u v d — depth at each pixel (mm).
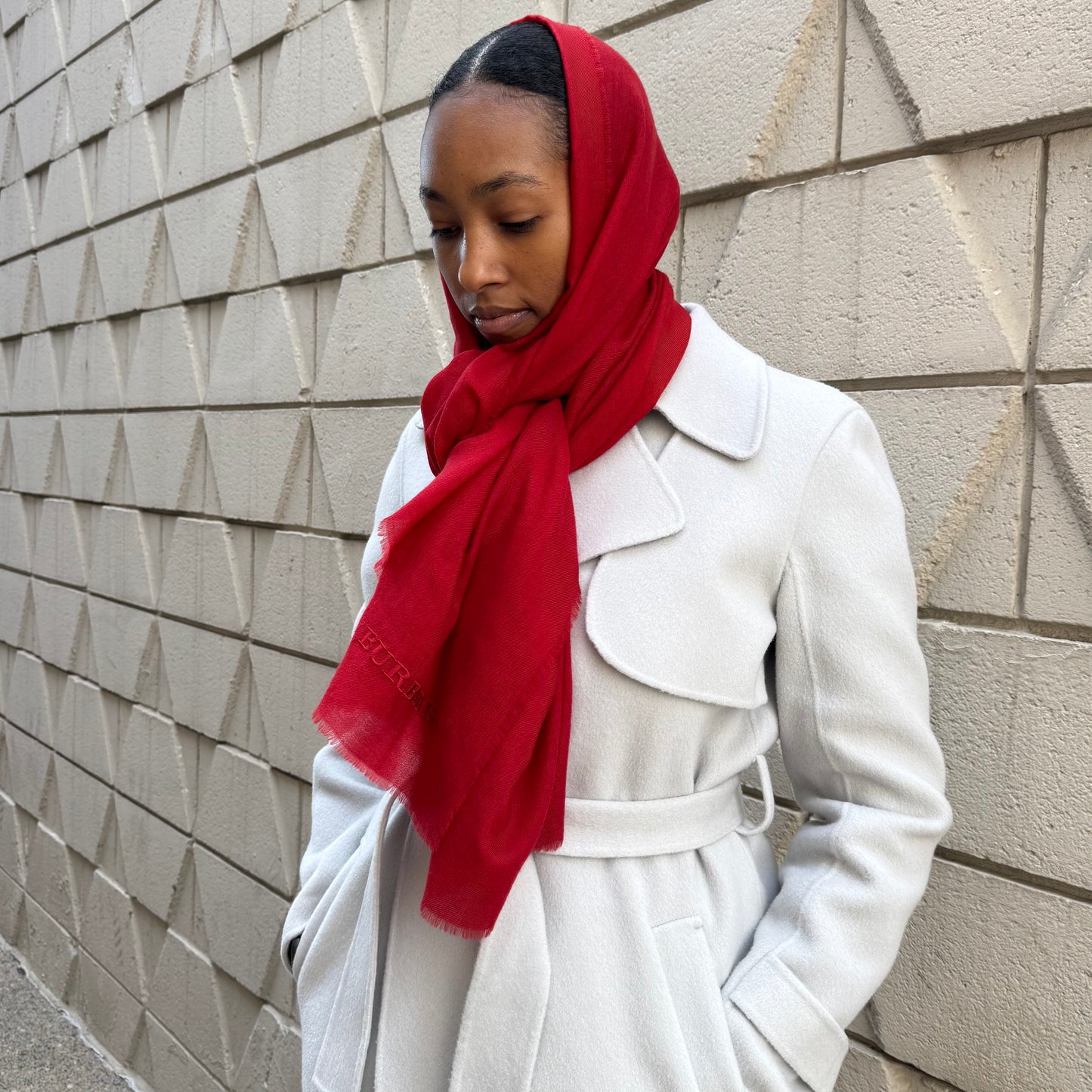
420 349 2059
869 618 902
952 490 1243
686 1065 859
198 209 2848
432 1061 928
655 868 940
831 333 1370
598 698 918
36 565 3982
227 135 2697
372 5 2205
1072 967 1149
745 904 988
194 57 2842
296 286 2494
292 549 2463
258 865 2562
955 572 1261
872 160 1337
